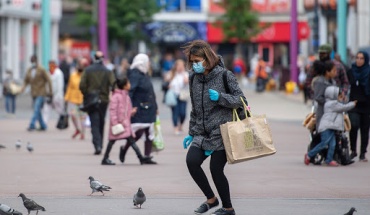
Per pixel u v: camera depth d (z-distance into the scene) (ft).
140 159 75.36
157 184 62.59
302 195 57.47
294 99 184.96
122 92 75.10
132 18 274.77
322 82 72.64
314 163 74.69
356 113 76.18
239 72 284.41
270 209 51.60
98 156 82.53
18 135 106.42
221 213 47.62
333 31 227.40
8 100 140.97
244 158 46.68
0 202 54.39
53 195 57.47
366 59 75.66
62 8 305.94
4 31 214.07
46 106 114.11
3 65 213.46
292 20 203.82
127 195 57.31
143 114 76.13
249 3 278.05
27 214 49.80
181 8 317.63
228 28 278.26
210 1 318.04
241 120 47.29
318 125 73.41
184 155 83.05
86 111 84.28
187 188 60.54
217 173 47.26
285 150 87.81
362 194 57.98
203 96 47.21
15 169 72.13
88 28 282.97
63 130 113.91
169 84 107.65
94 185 56.18
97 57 86.38
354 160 78.23
